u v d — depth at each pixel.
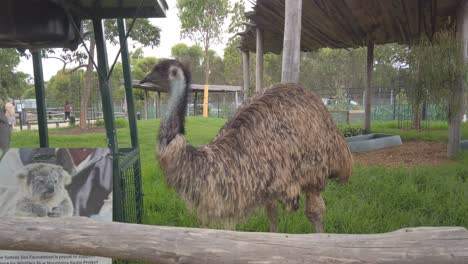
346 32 11.08
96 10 4.30
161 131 3.09
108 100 4.04
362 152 9.67
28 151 3.31
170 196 5.59
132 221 4.51
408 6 8.63
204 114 27.78
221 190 3.04
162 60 3.24
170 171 3.06
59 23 3.89
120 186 3.73
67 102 23.47
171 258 1.75
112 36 17.94
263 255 1.71
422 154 9.07
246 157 3.16
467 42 8.58
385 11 8.95
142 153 9.55
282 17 9.23
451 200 5.23
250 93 13.61
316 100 3.63
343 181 3.91
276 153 3.23
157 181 6.52
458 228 1.72
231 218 3.17
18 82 27.00
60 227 1.84
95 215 3.32
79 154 3.35
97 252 1.80
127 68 5.31
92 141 12.09
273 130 3.28
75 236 1.82
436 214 4.81
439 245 1.67
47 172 3.31
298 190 3.38
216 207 3.05
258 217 4.48
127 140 12.27
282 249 1.72
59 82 30.05
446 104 8.68
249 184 3.13
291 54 5.25
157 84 3.16
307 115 3.44
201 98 37.28
